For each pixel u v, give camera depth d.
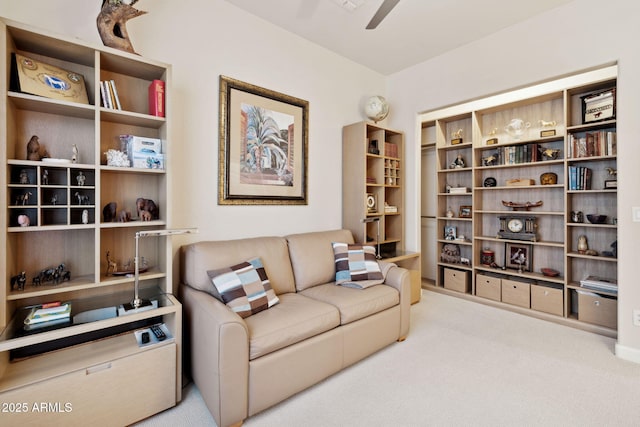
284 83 2.92
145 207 1.98
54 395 1.36
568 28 2.56
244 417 1.57
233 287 1.92
